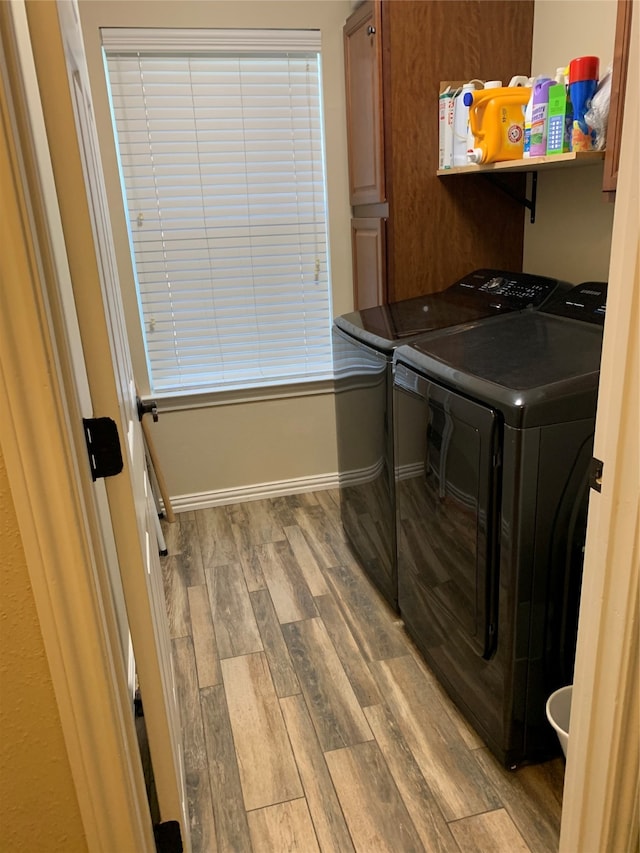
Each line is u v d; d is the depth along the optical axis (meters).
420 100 2.31
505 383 1.45
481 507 1.52
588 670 1.02
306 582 2.51
